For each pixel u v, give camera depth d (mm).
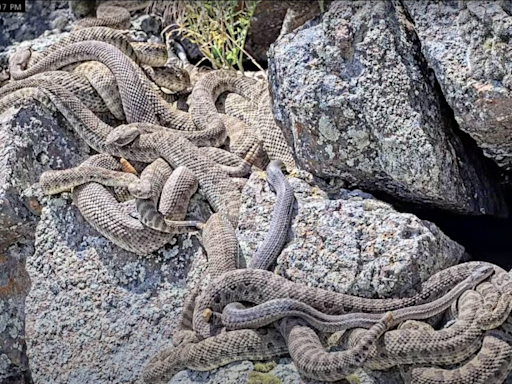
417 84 1260
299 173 1338
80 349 1270
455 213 1344
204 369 1162
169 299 1266
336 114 1259
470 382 1073
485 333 1102
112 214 1299
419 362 1099
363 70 1259
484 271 1157
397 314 1140
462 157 1304
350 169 1289
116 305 1280
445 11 1244
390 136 1242
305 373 1103
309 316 1143
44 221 1347
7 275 1346
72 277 1310
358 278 1183
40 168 1384
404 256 1175
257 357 1152
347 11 1282
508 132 1225
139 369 1228
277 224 1242
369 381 1112
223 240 1255
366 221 1222
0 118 1391
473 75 1204
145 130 1391
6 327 1339
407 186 1262
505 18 1183
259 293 1193
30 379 1344
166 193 1313
